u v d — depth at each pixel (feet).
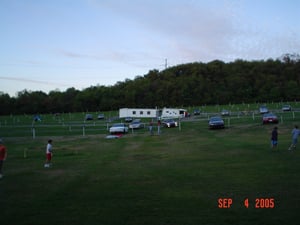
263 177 39.24
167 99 384.68
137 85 420.36
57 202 32.83
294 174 39.99
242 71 424.05
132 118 201.46
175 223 25.80
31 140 114.32
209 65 451.53
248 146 69.87
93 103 395.96
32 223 27.02
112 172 48.21
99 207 30.63
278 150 61.16
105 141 101.65
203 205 29.96
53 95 446.19
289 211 27.32
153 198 32.89
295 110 197.16
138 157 63.62
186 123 156.66
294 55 459.32
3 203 33.04
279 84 371.76
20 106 397.19
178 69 468.75
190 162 53.83
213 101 371.15
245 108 261.65
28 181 43.73
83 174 47.60
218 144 77.92
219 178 40.11
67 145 93.71
